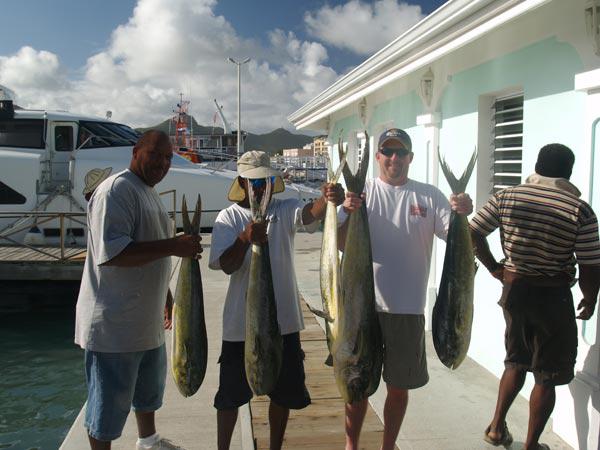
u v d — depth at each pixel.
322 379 4.83
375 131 8.49
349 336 2.80
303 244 14.22
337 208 2.96
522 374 3.35
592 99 3.42
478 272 5.11
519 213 3.22
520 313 3.23
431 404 4.25
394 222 3.18
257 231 2.78
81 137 15.47
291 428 3.88
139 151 3.02
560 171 3.23
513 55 4.50
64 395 6.30
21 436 5.27
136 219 2.93
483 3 3.61
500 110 5.01
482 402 4.28
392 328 3.15
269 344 2.84
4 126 15.02
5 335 8.75
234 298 3.09
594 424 3.29
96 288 2.92
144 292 2.98
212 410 4.30
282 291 3.10
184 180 16.81
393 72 5.82
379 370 2.90
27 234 13.59
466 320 2.87
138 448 3.32
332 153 11.84
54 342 8.36
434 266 6.02
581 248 3.08
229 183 17.19
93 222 2.86
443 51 4.52
